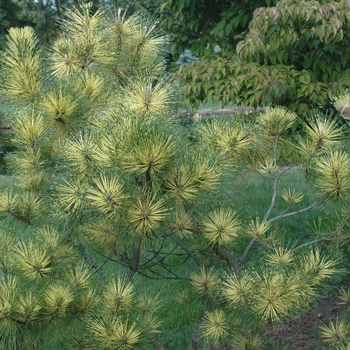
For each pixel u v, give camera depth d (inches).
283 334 151.0
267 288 95.6
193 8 246.8
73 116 102.2
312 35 187.9
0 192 116.6
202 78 213.2
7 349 93.5
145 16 125.6
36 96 106.3
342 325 111.0
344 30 187.6
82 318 96.0
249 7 241.3
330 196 108.2
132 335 91.7
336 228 114.7
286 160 124.4
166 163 90.0
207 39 255.0
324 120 112.3
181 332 156.7
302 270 100.0
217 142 108.0
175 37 257.8
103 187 91.8
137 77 108.8
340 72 200.8
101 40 114.5
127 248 113.1
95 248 111.3
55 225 108.3
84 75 107.8
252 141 112.2
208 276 111.5
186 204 100.7
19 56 106.3
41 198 113.8
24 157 108.9
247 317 102.7
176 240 118.9
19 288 93.7
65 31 119.4
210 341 117.5
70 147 95.8
